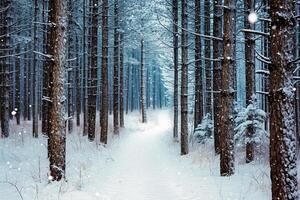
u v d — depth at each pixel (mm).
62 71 11078
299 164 12500
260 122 14312
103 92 23891
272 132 6902
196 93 25219
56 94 11016
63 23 11023
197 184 11211
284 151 6719
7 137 22859
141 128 44000
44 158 17016
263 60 7129
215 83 17750
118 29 30562
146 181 12180
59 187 10125
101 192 10078
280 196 6715
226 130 12234
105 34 24188
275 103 6848
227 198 9070
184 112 19781
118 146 24672
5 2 23234
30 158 17250
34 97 26422
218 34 17453
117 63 31594
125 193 10273
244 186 10273
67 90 29922
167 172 14102
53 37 11031
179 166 15617
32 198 9180
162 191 10602
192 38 25344
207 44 21172
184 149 19531
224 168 12141
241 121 16188
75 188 10023
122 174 13555
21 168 14055
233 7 12242
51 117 11039
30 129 30016
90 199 9133
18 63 33812
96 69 23547
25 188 10352
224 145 12195
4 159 16125
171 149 23656
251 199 8836
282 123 6750
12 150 18516
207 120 22750
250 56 14578
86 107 30891
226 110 12289
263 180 10719
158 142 30031
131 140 30984
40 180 11164
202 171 13617
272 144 6895
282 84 6797
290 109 6781
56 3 10953
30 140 22641
